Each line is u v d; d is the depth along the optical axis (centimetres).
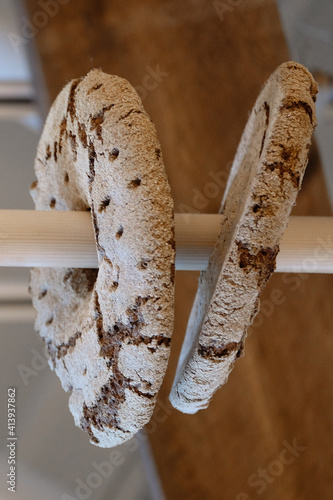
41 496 137
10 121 132
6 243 65
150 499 145
